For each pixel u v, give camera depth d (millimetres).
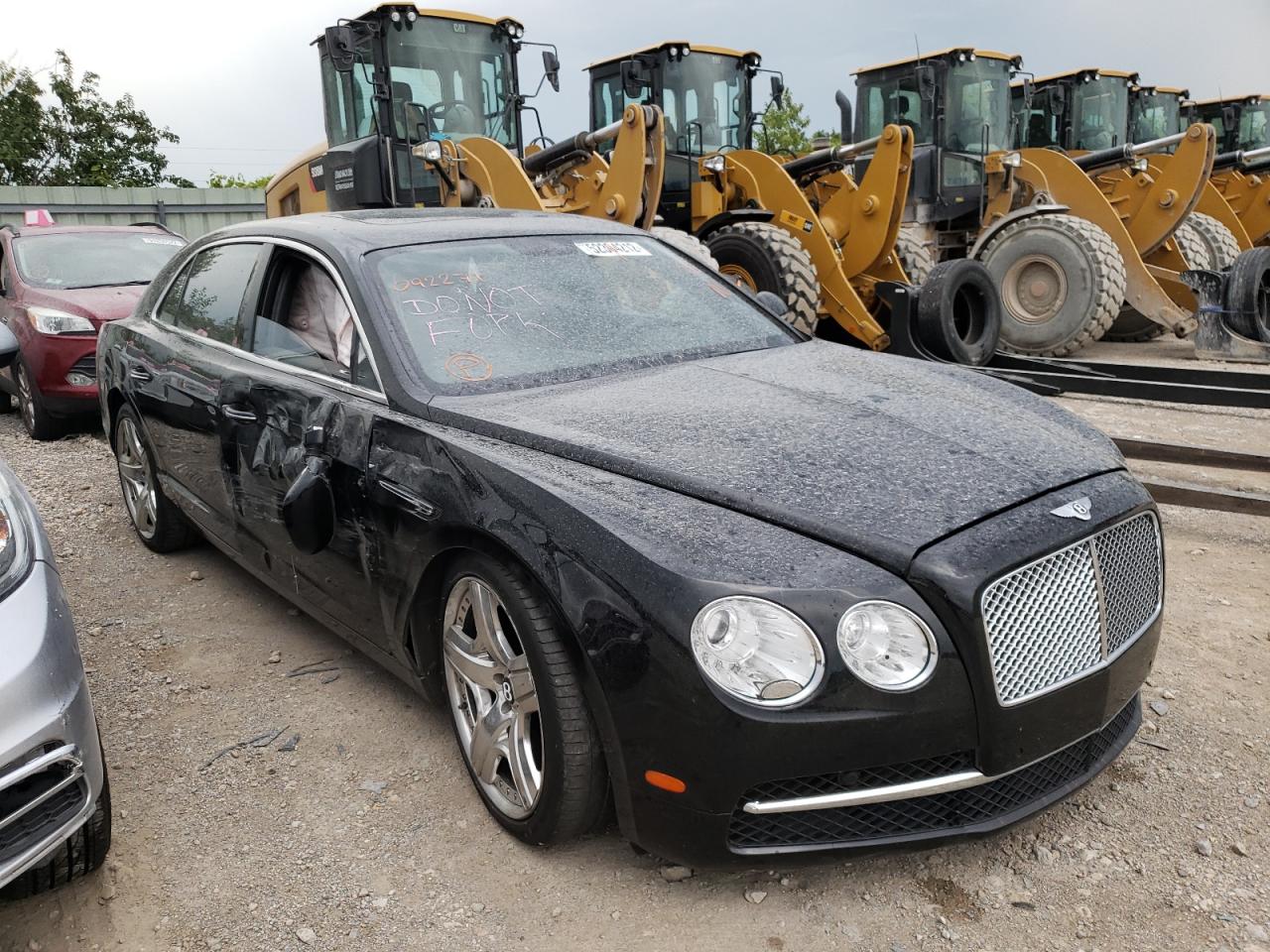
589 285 3631
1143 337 11578
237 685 3615
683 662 2107
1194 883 2428
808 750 2100
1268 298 9211
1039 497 2400
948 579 2141
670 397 2967
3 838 2055
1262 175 14039
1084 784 2455
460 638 2766
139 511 5000
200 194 21531
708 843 2191
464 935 2359
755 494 2334
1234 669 3436
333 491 3070
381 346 3074
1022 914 2354
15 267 8117
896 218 9086
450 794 2908
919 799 2258
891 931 2318
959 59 10797
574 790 2393
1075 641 2316
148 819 2844
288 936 2375
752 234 8453
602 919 2389
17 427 8383
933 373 3355
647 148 8180
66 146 31047
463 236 3650
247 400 3561
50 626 2201
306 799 2914
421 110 8797
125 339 4758
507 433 2719
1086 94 13492
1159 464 6023
